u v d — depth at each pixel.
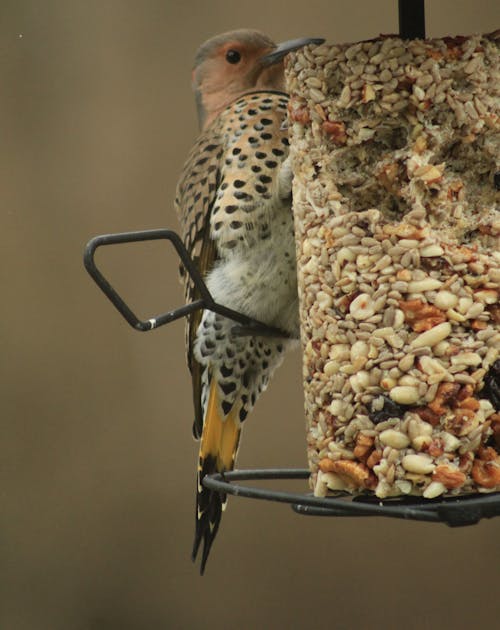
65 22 12.09
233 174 8.13
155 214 11.82
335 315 6.64
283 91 8.96
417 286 6.45
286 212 8.06
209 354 8.53
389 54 6.41
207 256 8.36
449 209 6.47
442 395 6.43
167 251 11.88
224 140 8.33
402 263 6.46
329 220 6.62
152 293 11.87
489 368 6.46
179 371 12.06
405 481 6.47
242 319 8.05
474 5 11.31
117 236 6.92
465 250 6.44
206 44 9.05
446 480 6.40
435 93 6.38
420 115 6.40
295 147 6.80
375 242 6.51
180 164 11.84
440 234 6.48
